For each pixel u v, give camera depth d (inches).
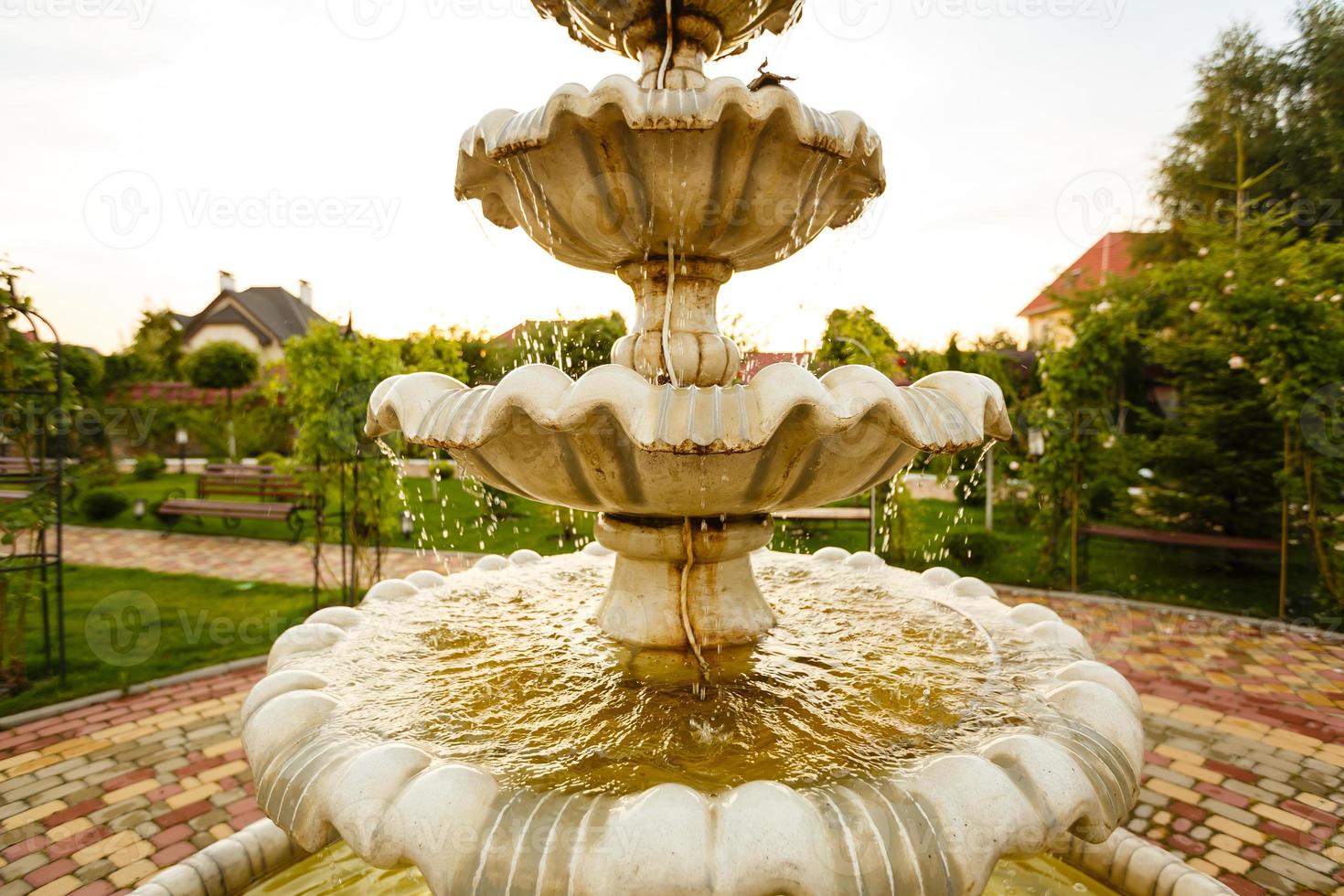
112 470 513.7
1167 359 343.3
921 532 356.5
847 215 118.0
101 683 211.5
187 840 137.7
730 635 101.8
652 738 73.4
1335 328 258.5
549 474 87.0
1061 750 67.8
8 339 207.9
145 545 423.8
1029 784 63.1
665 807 56.0
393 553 390.0
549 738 73.7
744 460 79.4
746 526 101.5
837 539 375.9
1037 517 336.8
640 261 105.7
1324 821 143.0
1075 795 63.1
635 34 108.5
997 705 80.0
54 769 164.2
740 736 73.5
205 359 962.1
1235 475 324.5
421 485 577.9
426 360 366.3
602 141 84.7
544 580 138.6
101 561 378.0
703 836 54.6
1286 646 244.7
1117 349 310.7
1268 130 647.8
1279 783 157.6
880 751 70.1
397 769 64.4
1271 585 317.1
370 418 94.3
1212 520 342.3
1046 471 315.6
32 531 216.2
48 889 123.4
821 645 101.7
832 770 66.1
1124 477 358.3
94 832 140.1
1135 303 320.8
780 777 64.7
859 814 58.5
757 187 90.0
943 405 83.1
